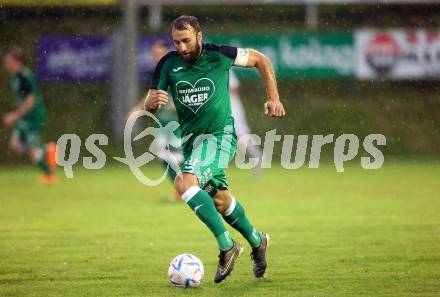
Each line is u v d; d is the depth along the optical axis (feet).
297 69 193.16
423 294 65.16
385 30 195.72
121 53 186.91
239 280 71.20
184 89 69.15
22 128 155.74
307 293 65.72
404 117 203.72
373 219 108.17
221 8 215.10
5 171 179.22
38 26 206.18
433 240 91.40
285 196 133.59
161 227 103.40
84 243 91.91
